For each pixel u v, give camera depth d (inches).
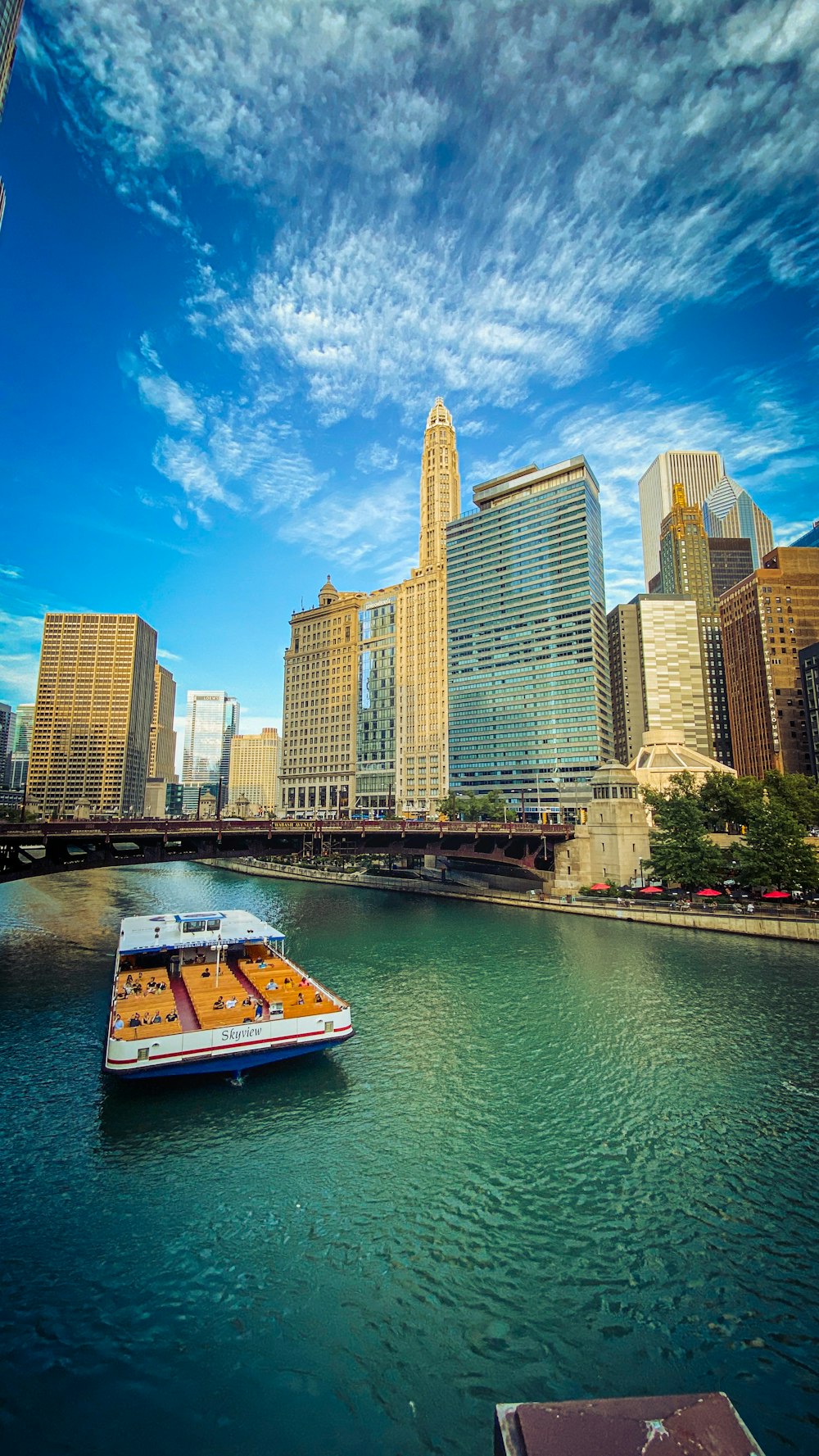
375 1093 1355.8
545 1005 1908.2
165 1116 1257.4
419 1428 664.4
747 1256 891.4
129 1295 824.3
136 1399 693.9
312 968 2349.9
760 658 7514.8
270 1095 1344.7
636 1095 1338.6
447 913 3624.5
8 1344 753.0
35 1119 1243.2
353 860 6028.5
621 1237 926.4
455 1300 819.4
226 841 2942.9
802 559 7819.9
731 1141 1165.1
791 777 4185.5
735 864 3496.6
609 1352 746.2
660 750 5802.2
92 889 4958.2
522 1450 226.7
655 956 2445.9
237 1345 756.6
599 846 3887.8
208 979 1664.6
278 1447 644.1
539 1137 1183.6
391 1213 978.7
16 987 2122.3
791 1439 643.5
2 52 2573.8
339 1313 800.3
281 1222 959.0
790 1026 1696.6
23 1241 914.7
